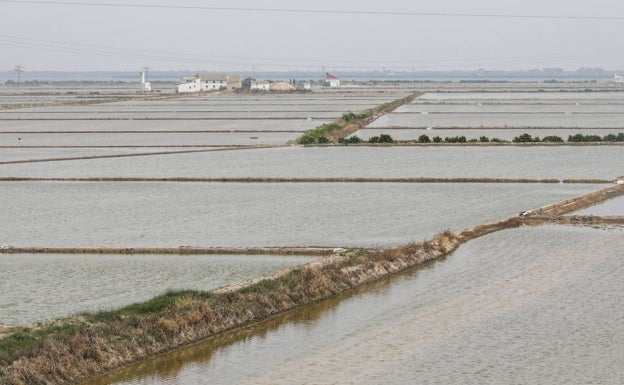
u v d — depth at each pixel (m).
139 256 61.69
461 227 71.38
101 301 49.22
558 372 39.34
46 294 51.00
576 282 55.09
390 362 40.91
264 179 96.69
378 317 48.12
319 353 42.22
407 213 77.25
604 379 38.47
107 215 76.75
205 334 44.41
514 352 42.09
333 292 52.69
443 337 44.47
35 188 92.38
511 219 74.06
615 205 83.12
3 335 40.84
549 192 89.06
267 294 49.53
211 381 38.47
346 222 73.06
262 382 38.41
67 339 39.69
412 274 57.94
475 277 56.72
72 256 61.78
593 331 45.12
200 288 52.09
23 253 62.78
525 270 58.31
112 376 38.78
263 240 66.06
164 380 38.47
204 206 81.06
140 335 42.00
